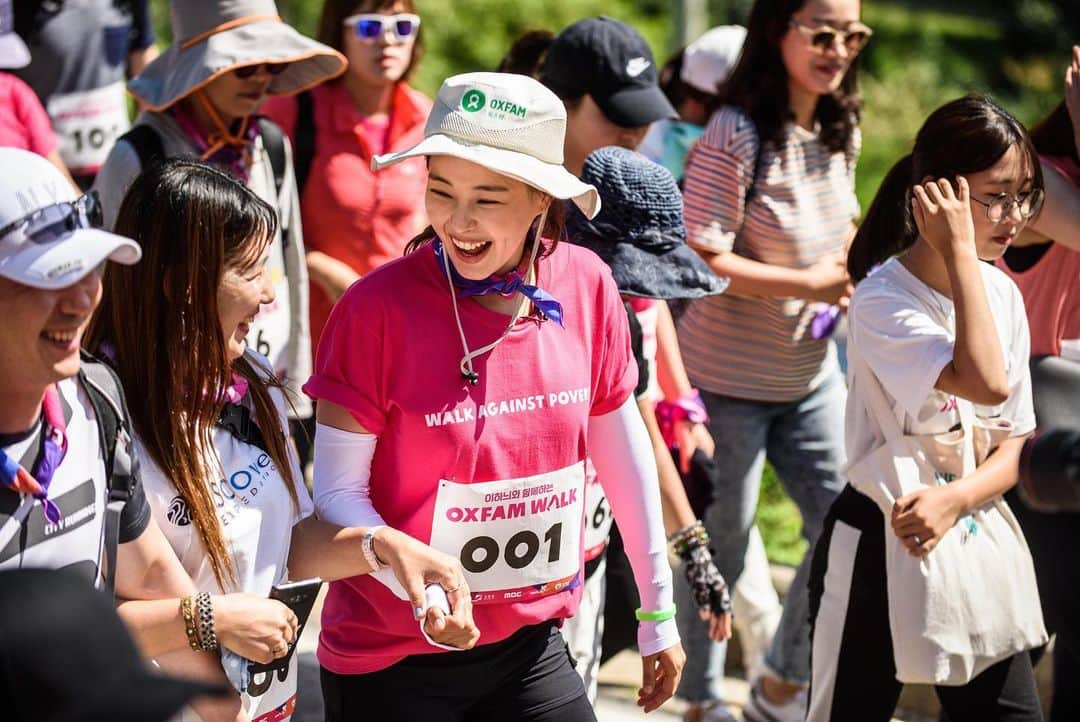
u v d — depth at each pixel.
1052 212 5.61
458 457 3.79
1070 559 4.12
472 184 3.66
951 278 4.43
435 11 18.56
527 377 3.84
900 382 4.54
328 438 3.85
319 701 6.19
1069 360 5.57
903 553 4.63
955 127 4.64
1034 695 4.85
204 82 5.79
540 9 19.33
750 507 6.45
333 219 6.73
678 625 6.27
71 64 7.57
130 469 3.38
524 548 3.91
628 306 4.77
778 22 6.12
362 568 3.76
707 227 6.17
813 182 6.31
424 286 3.79
